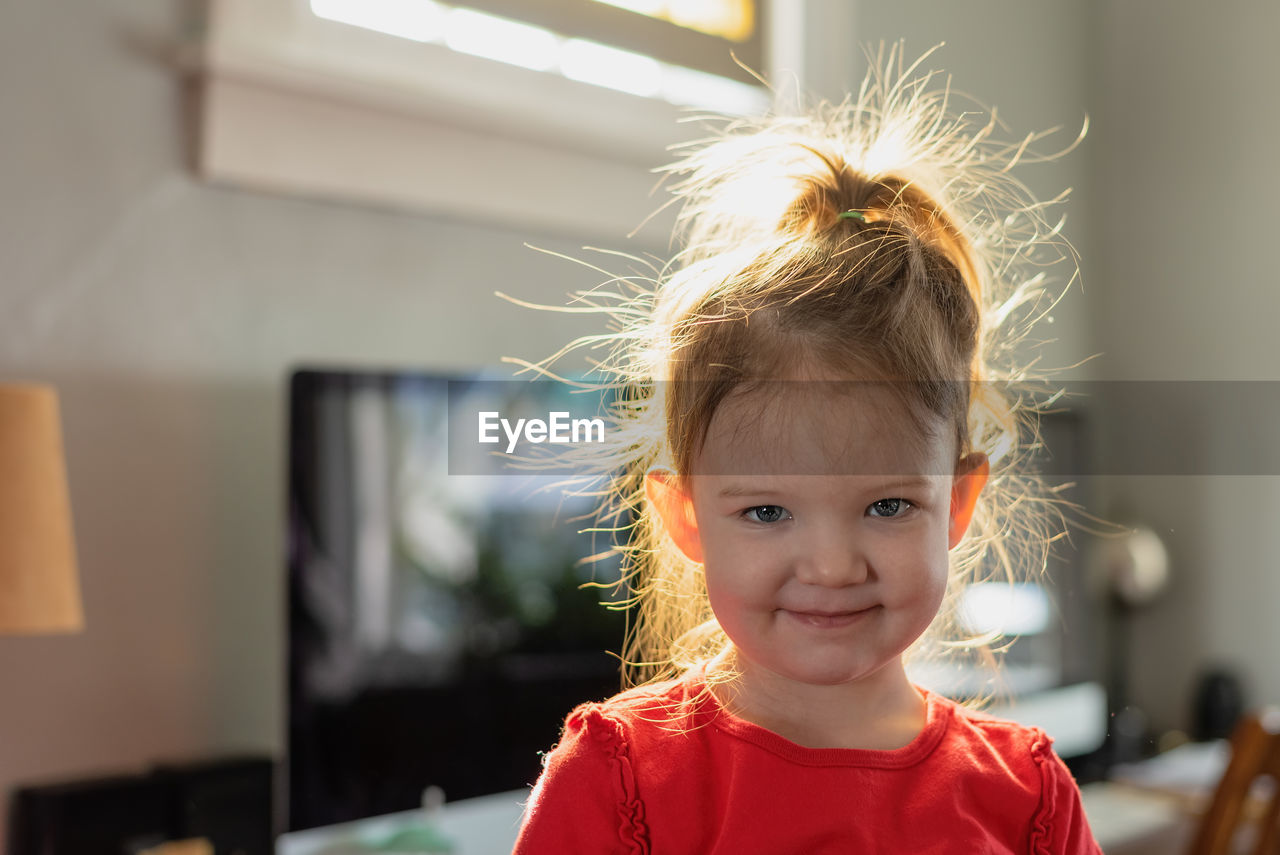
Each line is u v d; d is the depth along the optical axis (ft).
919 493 1.97
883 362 2.01
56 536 4.65
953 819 2.05
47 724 5.32
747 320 2.08
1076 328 10.73
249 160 5.79
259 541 5.95
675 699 2.16
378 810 5.79
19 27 5.32
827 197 2.54
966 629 3.02
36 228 5.34
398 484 5.90
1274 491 9.78
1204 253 10.35
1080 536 9.55
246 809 5.34
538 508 6.29
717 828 2.00
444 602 6.01
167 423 5.67
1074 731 9.27
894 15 9.02
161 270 5.67
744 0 8.04
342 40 6.13
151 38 5.65
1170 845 7.59
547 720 6.30
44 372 5.34
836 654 1.93
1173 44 10.63
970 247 2.62
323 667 5.66
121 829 5.03
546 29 7.01
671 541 2.41
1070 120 10.82
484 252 6.77
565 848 2.01
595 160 7.07
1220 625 9.98
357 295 6.29
